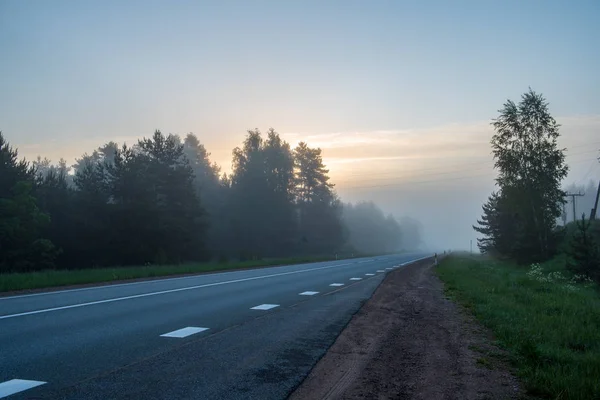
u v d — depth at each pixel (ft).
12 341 28.58
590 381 21.18
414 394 20.56
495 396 20.34
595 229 135.44
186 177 203.82
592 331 35.17
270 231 265.95
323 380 22.47
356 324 38.17
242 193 266.36
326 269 121.19
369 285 74.33
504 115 165.07
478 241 245.65
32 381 20.61
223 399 19.10
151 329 33.27
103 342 28.76
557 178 159.02
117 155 185.98
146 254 178.19
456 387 21.58
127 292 58.23
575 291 67.82
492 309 45.52
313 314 42.52
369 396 20.18
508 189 161.89
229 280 80.48
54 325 34.14
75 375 21.68
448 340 32.48
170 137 207.41
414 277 95.04
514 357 26.84
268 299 52.95
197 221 217.97
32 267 146.92
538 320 39.27
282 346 29.09
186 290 61.77
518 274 108.88
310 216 321.32
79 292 57.88
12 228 141.69
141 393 19.47
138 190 182.29
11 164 167.73
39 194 181.47
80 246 178.60
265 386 20.99
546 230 154.10
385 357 27.35
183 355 25.95
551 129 161.48
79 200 185.16
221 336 31.40
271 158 288.10
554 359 26.12
